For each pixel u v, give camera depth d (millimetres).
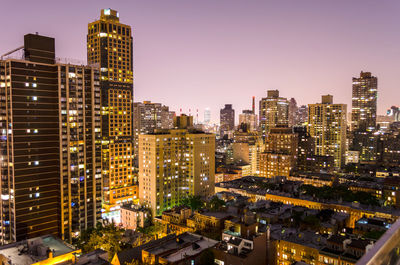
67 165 198250
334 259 118125
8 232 183625
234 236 123062
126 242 176500
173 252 119750
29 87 185250
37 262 112312
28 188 185375
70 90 198375
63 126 196000
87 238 178875
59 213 196750
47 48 196750
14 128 179250
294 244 131000
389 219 184125
